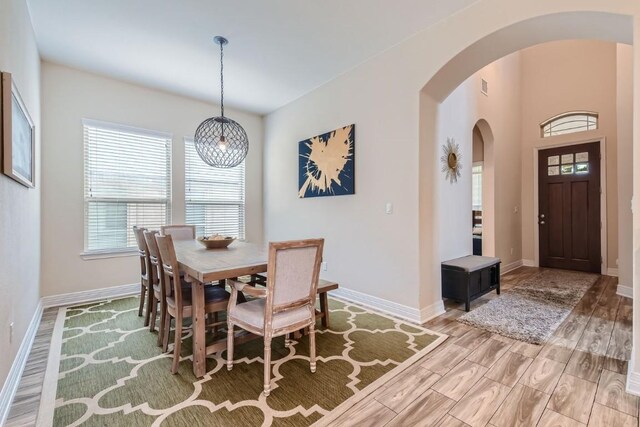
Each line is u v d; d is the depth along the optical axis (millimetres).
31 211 2635
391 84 3154
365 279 3461
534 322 2900
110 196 3832
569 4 2016
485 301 3582
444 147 3887
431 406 1672
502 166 5301
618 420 1557
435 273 3152
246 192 5180
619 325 2818
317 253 2004
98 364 2123
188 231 3900
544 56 5699
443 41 2691
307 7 2490
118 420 1561
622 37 2174
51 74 3424
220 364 2129
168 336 2350
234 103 4742
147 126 4109
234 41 3004
